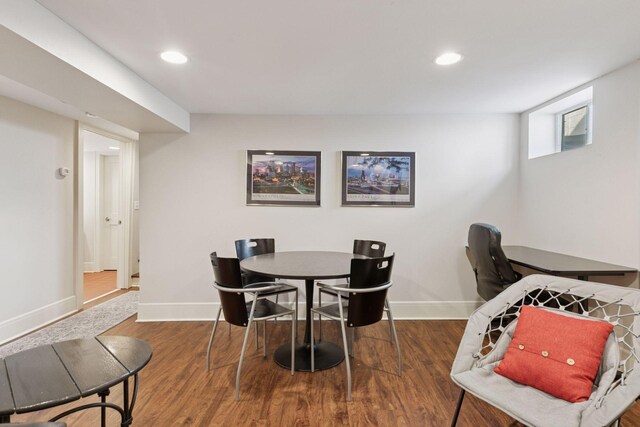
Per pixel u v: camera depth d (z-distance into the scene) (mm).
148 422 1797
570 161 2715
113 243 6023
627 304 1474
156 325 3268
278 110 3279
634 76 2178
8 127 2973
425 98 2918
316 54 2074
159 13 1620
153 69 2293
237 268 2102
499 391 1407
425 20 1691
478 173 3418
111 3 1533
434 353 2648
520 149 3395
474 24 1730
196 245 3422
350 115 3420
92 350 1438
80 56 1813
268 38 1874
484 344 2693
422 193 3432
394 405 1961
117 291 4605
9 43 1516
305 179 3428
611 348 1414
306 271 2225
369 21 1701
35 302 3230
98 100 2324
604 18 1670
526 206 3295
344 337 2074
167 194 3398
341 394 2068
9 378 1203
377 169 3416
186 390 2107
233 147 3412
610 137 2352
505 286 2389
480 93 2789
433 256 3441
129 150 4766
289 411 1897
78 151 3760
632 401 1104
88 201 5855
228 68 2281
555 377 1375
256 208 3441
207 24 1725
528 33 1820
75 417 1841
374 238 3445
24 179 3127
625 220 2242
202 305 3428
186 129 3307
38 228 3270
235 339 2916
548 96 2861
